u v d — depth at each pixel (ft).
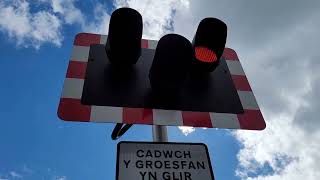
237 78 8.54
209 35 7.64
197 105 7.61
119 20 7.20
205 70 7.96
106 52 7.79
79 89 7.43
